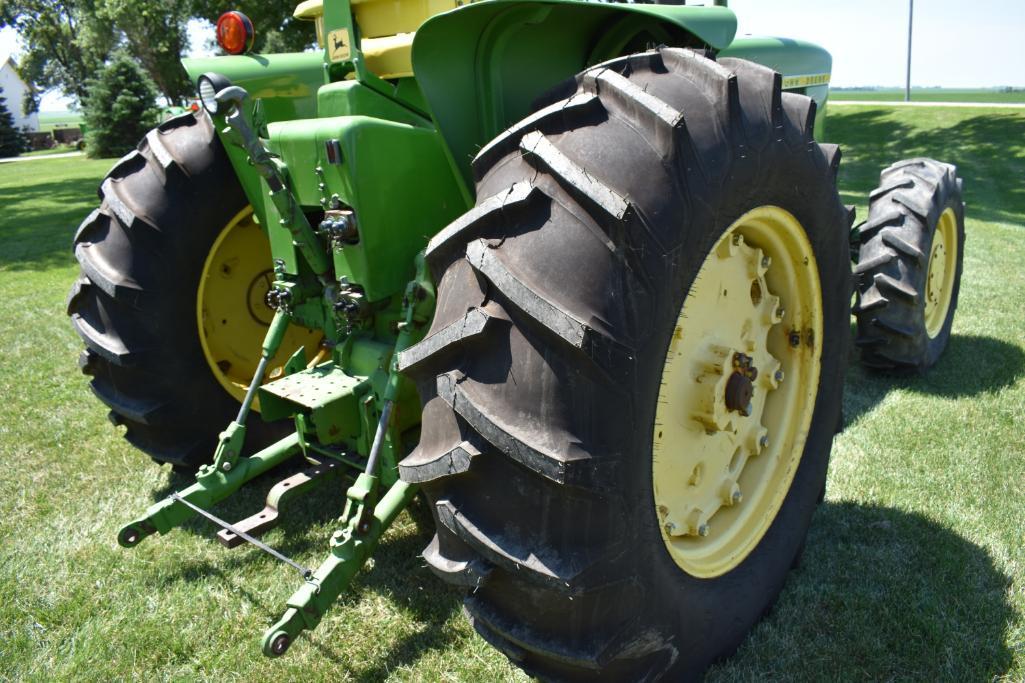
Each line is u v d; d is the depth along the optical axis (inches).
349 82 97.3
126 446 143.1
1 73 2994.6
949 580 94.3
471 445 60.9
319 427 91.7
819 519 108.5
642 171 61.7
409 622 91.0
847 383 162.4
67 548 108.9
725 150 66.5
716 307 79.7
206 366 120.7
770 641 85.3
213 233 116.2
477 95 86.7
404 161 90.4
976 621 86.9
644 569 65.9
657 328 62.6
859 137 784.3
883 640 84.8
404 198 91.0
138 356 113.7
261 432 128.3
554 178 62.2
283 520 115.3
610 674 68.6
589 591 61.0
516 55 89.4
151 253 111.7
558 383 59.1
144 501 122.9
